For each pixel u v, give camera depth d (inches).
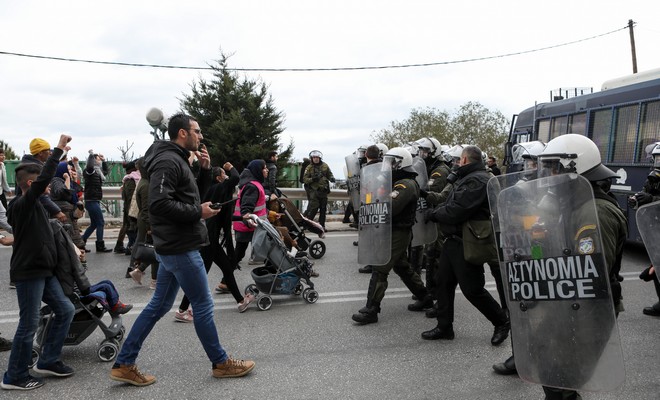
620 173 370.0
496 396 154.0
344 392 157.8
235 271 327.9
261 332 213.3
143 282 302.0
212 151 954.1
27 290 156.6
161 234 153.3
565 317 120.0
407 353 188.7
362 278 309.4
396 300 261.9
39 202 158.9
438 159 297.9
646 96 350.9
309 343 200.1
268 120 985.5
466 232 183.9
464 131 1430.9
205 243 159.3
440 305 200.4
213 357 167.0
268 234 246.4
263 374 171.3
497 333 195.5
